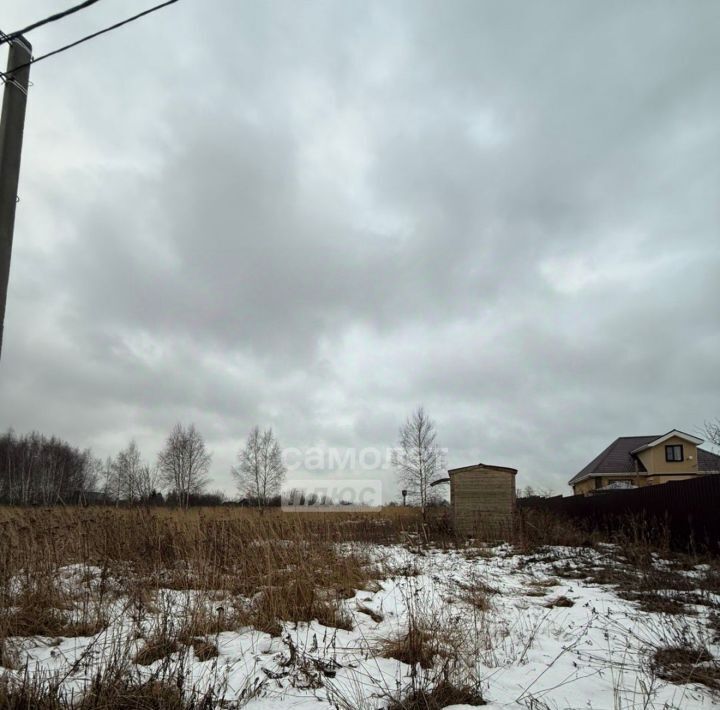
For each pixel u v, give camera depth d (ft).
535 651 16.84
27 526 25.79
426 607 20.71
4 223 15.30
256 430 137.28
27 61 16.33
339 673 14.61
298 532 30.53
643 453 126.82
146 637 16.03
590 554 42.11
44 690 11.88
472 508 63.98
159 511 34.99
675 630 18.28
